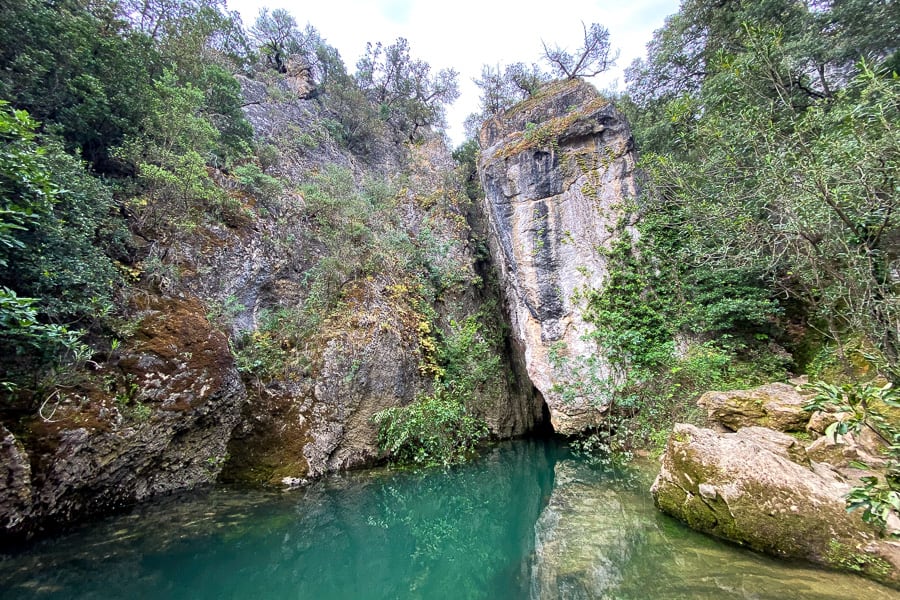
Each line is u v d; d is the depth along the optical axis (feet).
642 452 25.66
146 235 25.02
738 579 10.61
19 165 12.15
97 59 24.04
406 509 21.08
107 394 17.62
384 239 38.73
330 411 26.48
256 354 26.35
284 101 57.06
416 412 28.53
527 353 34.42
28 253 15.35
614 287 30.86
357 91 65.92
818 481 12.62
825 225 11.50
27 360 15.65
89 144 25.17
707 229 20.65
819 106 15.87
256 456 23.48
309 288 32.81
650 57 41.83
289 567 14.84
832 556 11.02
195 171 25.76
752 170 16.79
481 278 46.52
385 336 30.50
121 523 16.46
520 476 26.99
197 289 25.98
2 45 21.21
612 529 15.05
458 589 13.62
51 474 14.92
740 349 26.37
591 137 33.88
